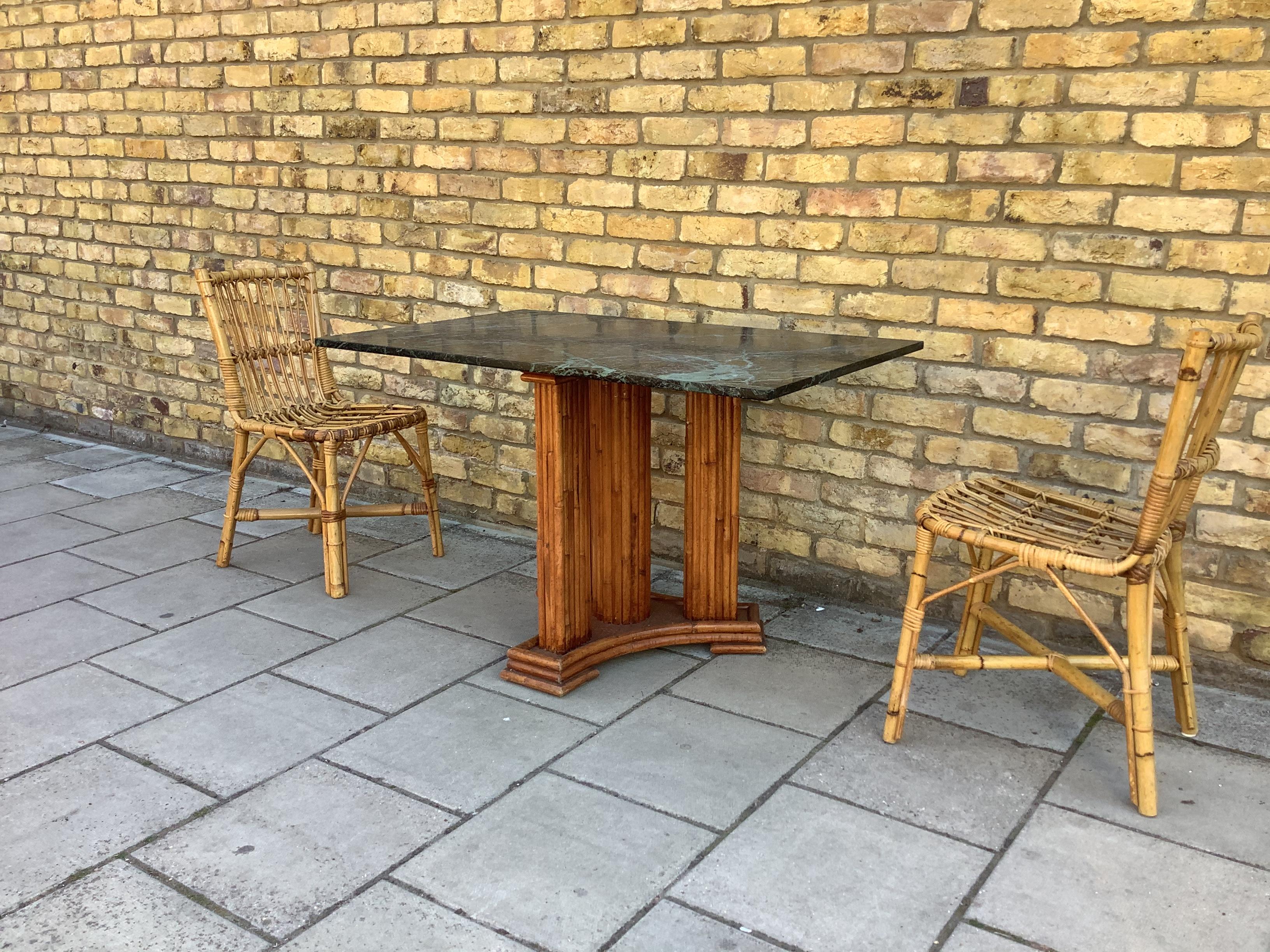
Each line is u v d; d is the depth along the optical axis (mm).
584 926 1900
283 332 4090
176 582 3559
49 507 4340
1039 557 2285
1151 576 2201
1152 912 1950
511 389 3914
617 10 3340
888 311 3098
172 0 4391
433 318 4051
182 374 4895
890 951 1845
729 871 2059
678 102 3303
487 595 3463
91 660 2975
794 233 3197
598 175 3520
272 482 4668
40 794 2311
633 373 2404
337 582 3422
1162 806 2283
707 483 2967
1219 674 2826
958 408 3055
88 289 5109
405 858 2096
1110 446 2863
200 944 1851
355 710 2703
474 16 3639
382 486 4352
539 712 2695
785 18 3061
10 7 4945
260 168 4344
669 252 3441
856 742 2549
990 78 2805
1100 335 2812
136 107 4648
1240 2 2482
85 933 1878
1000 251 2896
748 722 2641
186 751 2496
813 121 3088
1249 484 2701
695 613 3080
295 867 2066
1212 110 2562
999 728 2621
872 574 3305
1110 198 2721
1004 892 2002
